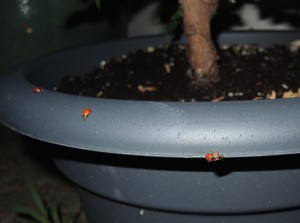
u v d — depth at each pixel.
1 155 0.79
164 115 0.34
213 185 0.38
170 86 0.49
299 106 0.34
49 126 0.37
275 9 0.74
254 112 0.33
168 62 0.56
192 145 0.33
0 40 0.72
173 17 0.48
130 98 0.48
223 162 0.36
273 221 0.42
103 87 0.51
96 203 0.46
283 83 0.48
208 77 0.49
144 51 0.60
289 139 0.33
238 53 0.58
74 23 0.74
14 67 0.48
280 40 0.61
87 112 0.35
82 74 0.56
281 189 0.38
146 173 0.39
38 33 0.73
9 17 0.72
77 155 0.42
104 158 0.40
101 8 0.75
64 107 0.37
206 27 0.48
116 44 0.59
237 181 0.38
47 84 0.51
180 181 0.38
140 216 0.43
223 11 0.73
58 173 0.75
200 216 0.41
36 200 0.56
